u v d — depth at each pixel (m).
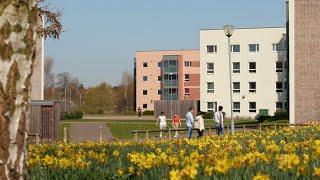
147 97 109.88
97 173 7.69
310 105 45.81
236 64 81.62
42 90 38.84
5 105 3.93
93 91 113.69
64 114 76.50
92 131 42.50
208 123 56.72
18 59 3.99
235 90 81.56
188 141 13.51
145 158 7.61
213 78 82.38
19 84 4.00
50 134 29.12
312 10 46.34
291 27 46.62
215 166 6.71
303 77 46.16
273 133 19.66
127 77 123.69
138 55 110.38
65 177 7.35
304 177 6.60
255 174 6.81
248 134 20.19
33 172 7.44
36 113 29.05
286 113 58.69
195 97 105.12
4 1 3.95
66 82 127.31
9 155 3.94
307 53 46.19
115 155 9.77
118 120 71.00
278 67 79.81
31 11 4.08
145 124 54.69
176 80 106.19
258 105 80.69
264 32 80.44
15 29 3.97
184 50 106.12
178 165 7.65
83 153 10.31
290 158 6.91
